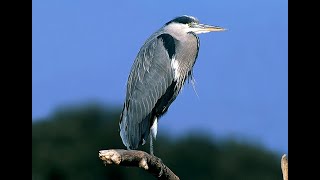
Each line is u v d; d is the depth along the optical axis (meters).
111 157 9.05
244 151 26.03
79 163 26.44
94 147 26.45
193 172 25.31
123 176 25.03
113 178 25.30
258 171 25.97
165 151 24.72
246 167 26.08
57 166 26.34
